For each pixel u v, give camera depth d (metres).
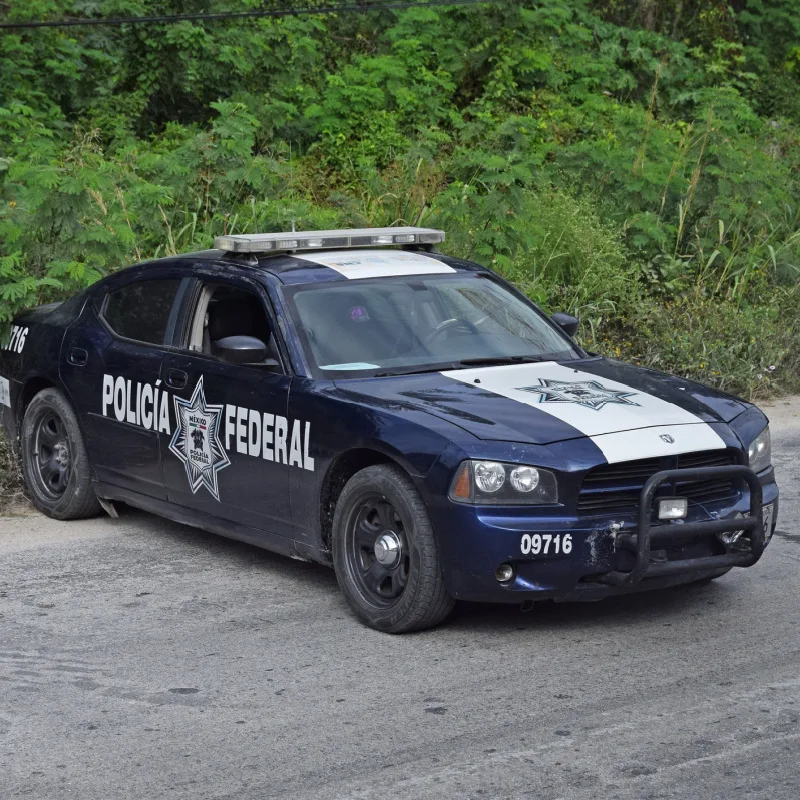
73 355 7.67
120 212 11.47
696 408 6.01
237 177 13.27
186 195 13.25
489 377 6.23
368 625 5.89
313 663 5.43
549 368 6.46
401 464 5.59
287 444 6.16
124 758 4.48
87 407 7.56
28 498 8.34
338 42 21.70
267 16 18.59
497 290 7.21
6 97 16.92
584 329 12.75
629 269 14.01
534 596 5.43
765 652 5.52
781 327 13.34
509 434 5.50
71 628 5.92
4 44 17.42
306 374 6.21
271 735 4.66
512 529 5.34
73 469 7.74
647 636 5.75
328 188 16.61
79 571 6.85
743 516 5.68
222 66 18.33
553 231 13.66
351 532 5.93
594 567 5.43
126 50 18.67
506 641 5.69
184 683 5.21
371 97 18.69
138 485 7.27
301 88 19.20
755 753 4.44
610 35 23.61
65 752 4.54
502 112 19.80
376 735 4.65
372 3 22.09
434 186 14.26
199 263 7.15
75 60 18.16
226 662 5.45
